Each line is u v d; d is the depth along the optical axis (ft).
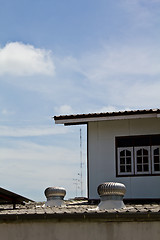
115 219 35.86
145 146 51.85
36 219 37.40
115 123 53.26
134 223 35.58
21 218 37.35
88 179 52.75
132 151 52.11
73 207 42.88
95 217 35.86
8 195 54.39
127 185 51.31
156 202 49.37
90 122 53.98
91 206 44.75
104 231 36.01
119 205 40.47
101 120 51.55
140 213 35.04
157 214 34.76
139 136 52.24
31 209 42.78
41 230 37.27
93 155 53.11
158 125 51.85
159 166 50.88
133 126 52.60
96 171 52.70
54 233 36.94
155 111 49.60
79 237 36.40
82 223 36.52
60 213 36.52
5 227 37.96
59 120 52.42
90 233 36.27
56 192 48.75
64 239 36.65
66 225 36.83
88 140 53.62
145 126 52.24
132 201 50.52
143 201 50.26
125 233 35.60
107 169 52.39
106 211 36.27
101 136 53.31
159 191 50.29
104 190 40.93
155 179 50.62
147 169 51.19
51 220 37.11
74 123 54.19
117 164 52.29
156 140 51.65
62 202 48.96
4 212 40.34
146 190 50.65
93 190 52.29
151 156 51.34
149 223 35.29
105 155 52.80
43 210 40.11
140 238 35.27
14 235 37.68
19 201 55.42
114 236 35.76
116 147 52.70
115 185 41.01
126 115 50.62
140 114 50.26
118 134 52.90
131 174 51.55
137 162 51.72
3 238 37.78
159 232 34.99
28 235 37.42
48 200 49.08
